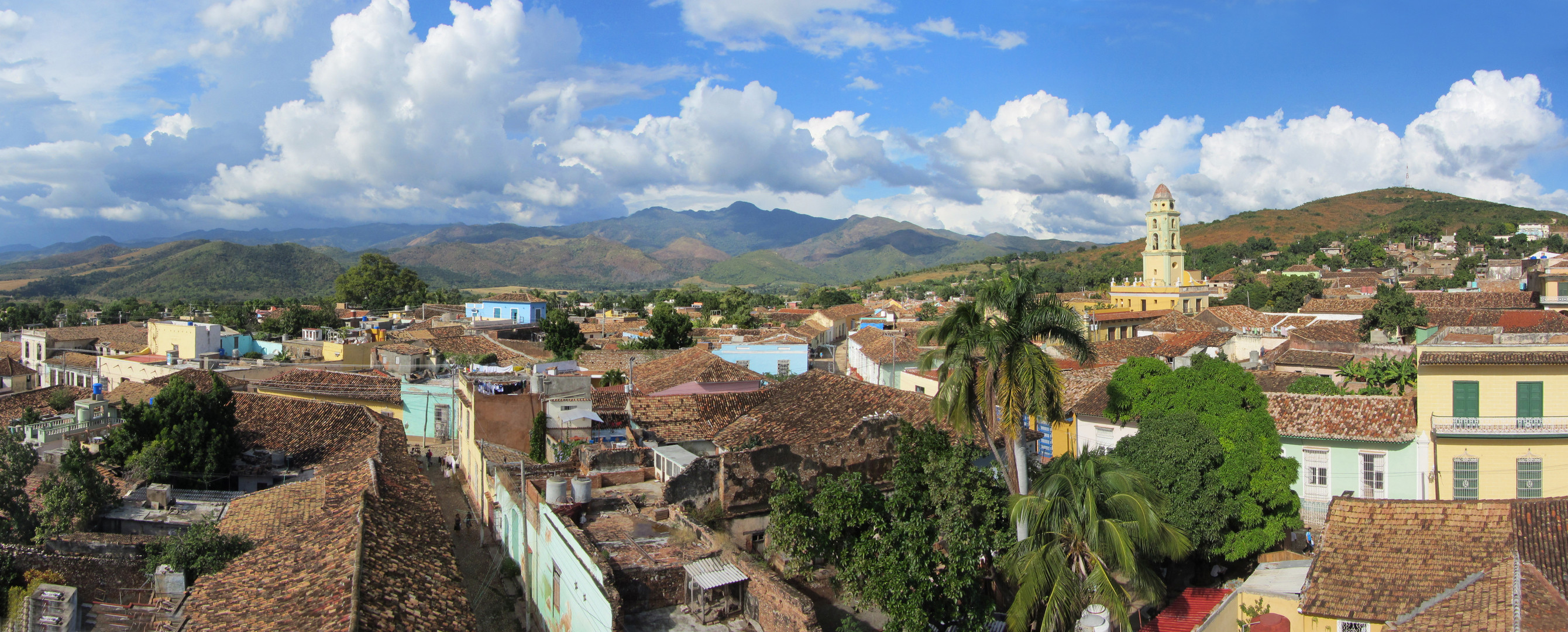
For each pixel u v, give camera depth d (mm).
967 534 21047
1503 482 29359
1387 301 64625
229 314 121750
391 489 28000
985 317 25344
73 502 27156
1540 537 20562
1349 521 22734
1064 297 111375
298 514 27406
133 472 32344
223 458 35688
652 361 58594
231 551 24234
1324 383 41406
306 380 55375
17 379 65625
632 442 33438
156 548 24562
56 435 37062
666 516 24125
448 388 51156
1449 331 44344
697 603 20047
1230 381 30812
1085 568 21609
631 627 19281
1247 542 27203
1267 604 21672
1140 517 21250
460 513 37531
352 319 116562
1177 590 28500
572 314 136625
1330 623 20500
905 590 19797
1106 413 33812
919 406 32719
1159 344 62031
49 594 21938
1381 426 30859
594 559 18594
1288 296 120938
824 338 99375
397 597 18562
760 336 79188
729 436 34469
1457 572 20344
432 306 132750
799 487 22562
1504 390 29578
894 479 23297
